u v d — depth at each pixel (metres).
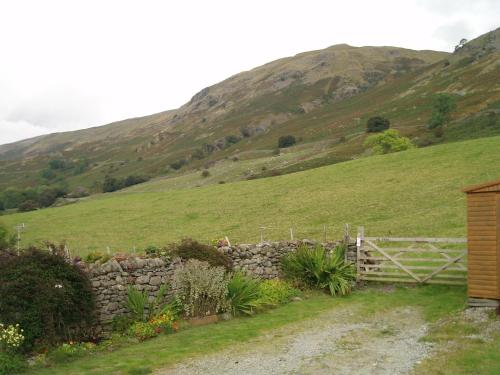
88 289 12.67
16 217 50.19
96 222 44.59
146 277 14.80
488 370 9.30
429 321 13.32
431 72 189.50
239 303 15.17
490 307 13.74
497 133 81.00
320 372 9.93
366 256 19.33
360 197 39.47
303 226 34.47
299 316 14.71
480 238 14.05
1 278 11.46
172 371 10.30
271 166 104.94
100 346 12.02
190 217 42.81
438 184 37.81
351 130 143.50
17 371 10.18
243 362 10.77
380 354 10.87
